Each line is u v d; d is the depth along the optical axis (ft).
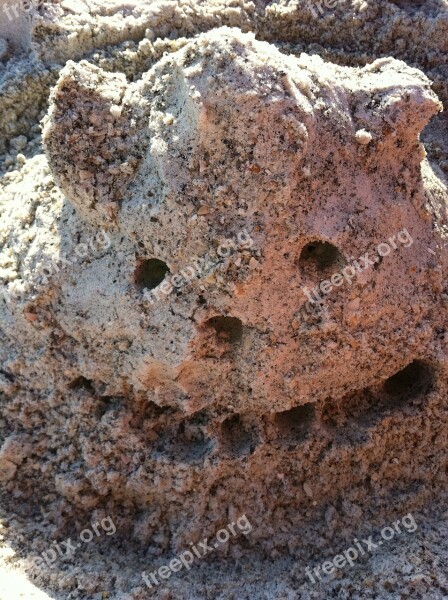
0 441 0.97
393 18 1.14
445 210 0.94
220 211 0.77
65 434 0.94
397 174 0.84
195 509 0.90
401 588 0.84
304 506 0.94
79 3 1.12
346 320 0.81
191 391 0.85
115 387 0.89
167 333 0.80
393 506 0.94
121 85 0.85
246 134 0.75
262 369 0.81
